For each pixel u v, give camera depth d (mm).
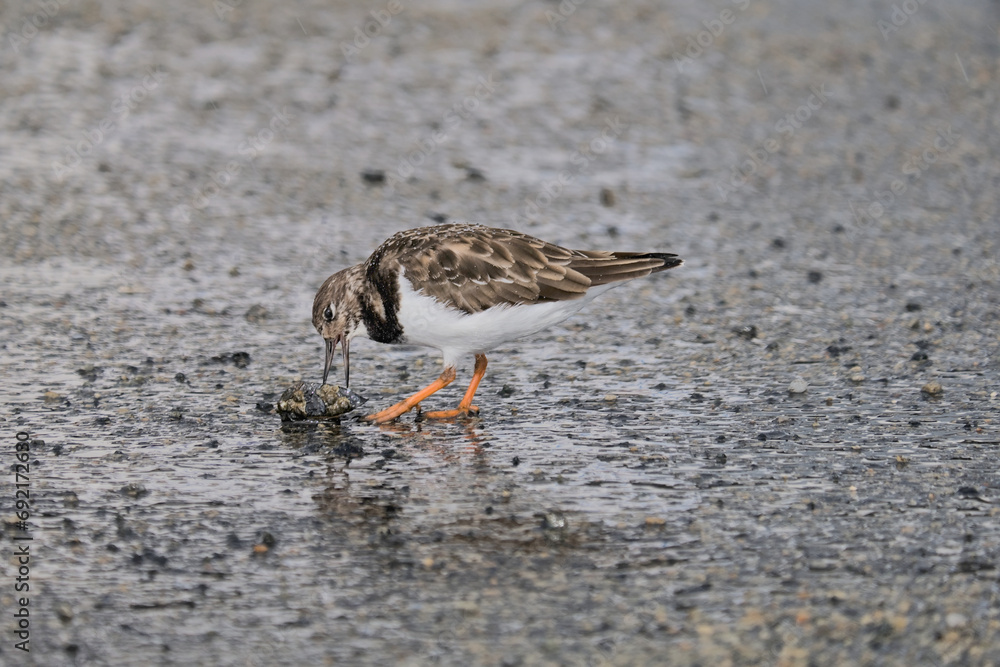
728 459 10758
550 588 8461
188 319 15070
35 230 18500
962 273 17016
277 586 8516
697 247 18406
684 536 9219
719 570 8680
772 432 11406
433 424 11828
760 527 9359
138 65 28188
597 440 11297
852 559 8812
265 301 15891
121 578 8633
